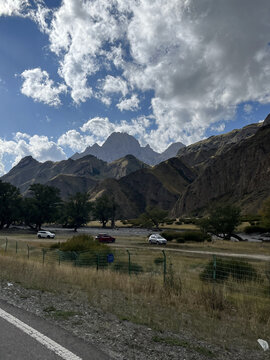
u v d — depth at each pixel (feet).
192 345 13.26
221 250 110.52
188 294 24.95
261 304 22.88
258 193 411.34
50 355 10.94
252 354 12.94
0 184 294.25
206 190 576.20
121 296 24.30
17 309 17.39
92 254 63.26
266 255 93.09
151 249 111.14
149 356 11.55
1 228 301.63
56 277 31.60
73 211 318.65
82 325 15.02
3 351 11.18
